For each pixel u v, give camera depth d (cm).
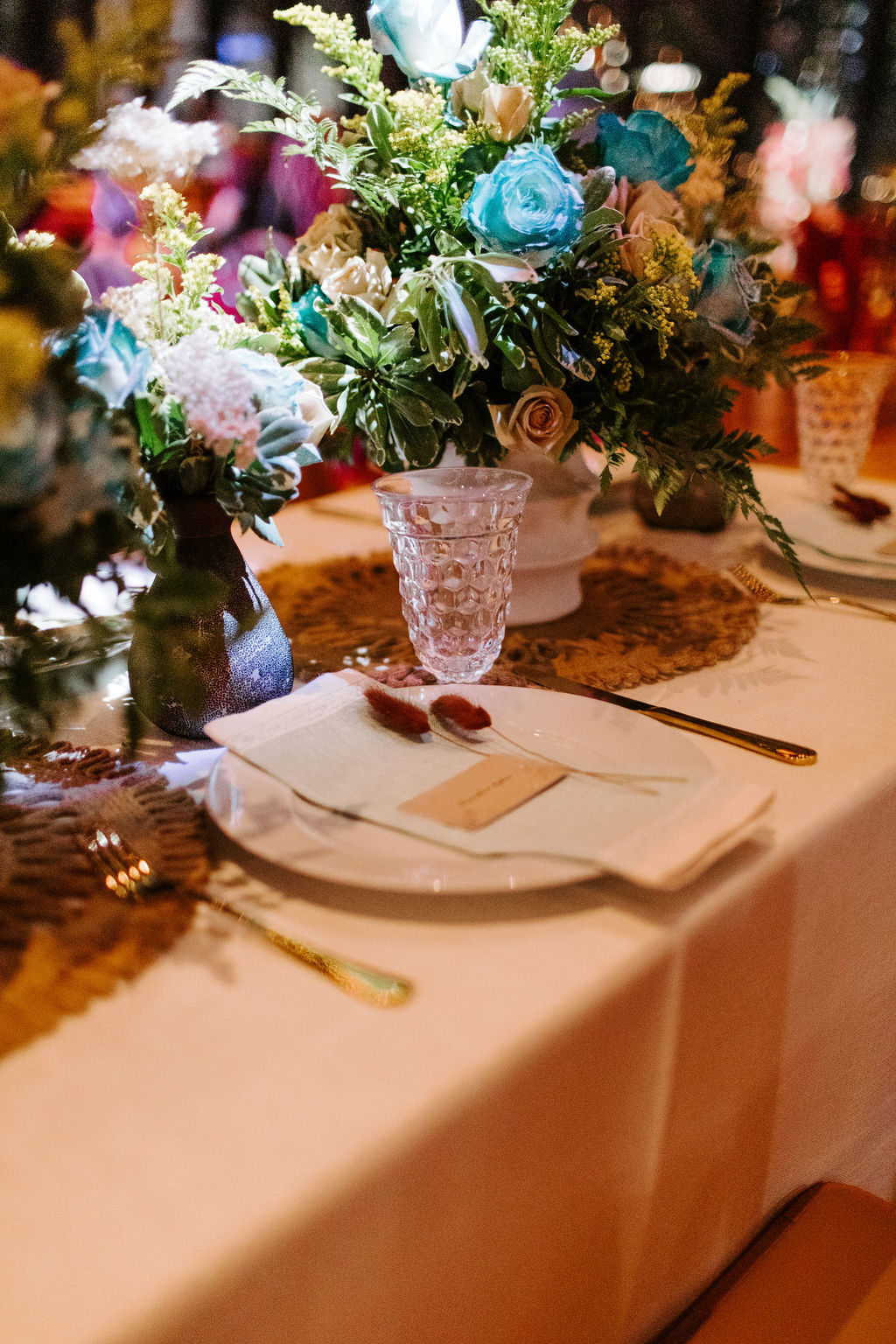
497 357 81
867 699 75
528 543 88
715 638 86
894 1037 76
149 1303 32
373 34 80
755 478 140
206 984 45
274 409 61
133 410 55
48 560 50
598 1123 48
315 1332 36
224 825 53
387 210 81
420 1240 40
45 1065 41
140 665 68
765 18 293
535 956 47
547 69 79
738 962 54
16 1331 31
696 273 81
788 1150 66
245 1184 35
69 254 49
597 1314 53
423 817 54
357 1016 43
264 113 210
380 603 96
